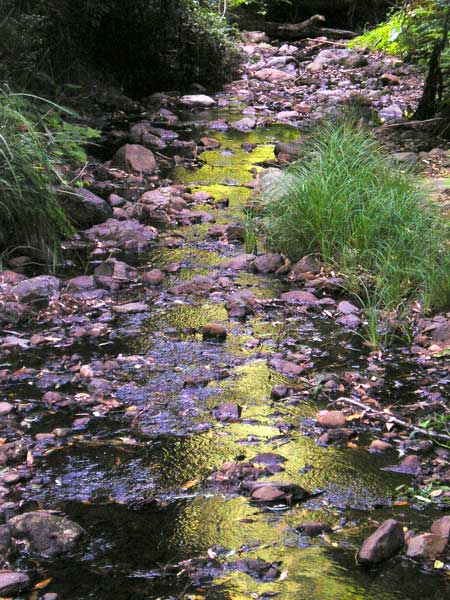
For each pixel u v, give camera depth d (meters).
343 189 6.22
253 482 3.51
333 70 14.26
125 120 10.73
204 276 5.83
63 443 3.86
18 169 6.05
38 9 10.58
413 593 2.92
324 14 18.83
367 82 13.20
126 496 3.48
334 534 3.24
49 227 6.16
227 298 5.48
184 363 4.62
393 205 6.02
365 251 5.80
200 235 6.70
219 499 3.46
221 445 3.85
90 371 4.47
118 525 3.29
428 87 9.92
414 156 8.38
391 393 4.36
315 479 3.60
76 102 10.66
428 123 9.88
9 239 6.08
